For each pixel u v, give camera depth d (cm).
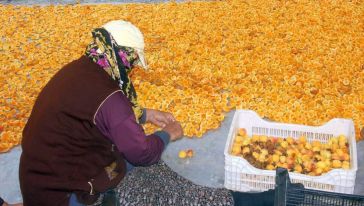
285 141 481
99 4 888
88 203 351
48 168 338
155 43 732
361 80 607
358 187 459
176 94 596
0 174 503
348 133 472
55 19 837
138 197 393
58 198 345
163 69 657
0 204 370
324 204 331
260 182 432
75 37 768
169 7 845
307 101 571
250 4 838
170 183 407
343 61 649
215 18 794
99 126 329
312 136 486
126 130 328
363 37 707
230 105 579
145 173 415
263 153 465
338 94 581
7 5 901
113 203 357
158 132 385
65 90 325
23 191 354
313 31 732
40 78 661
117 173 361
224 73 632
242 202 385
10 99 625
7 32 793
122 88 339
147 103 584
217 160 504
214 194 391
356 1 827
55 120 328
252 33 738
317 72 627
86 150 339
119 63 327
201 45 707
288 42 708
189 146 525
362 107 552
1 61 707
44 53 724
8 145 535
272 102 576
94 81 322
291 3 834
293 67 639
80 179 345
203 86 609
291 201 335
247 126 498
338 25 745
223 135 538
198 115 559
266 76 622
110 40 323
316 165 452
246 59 662
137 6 862
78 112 324
